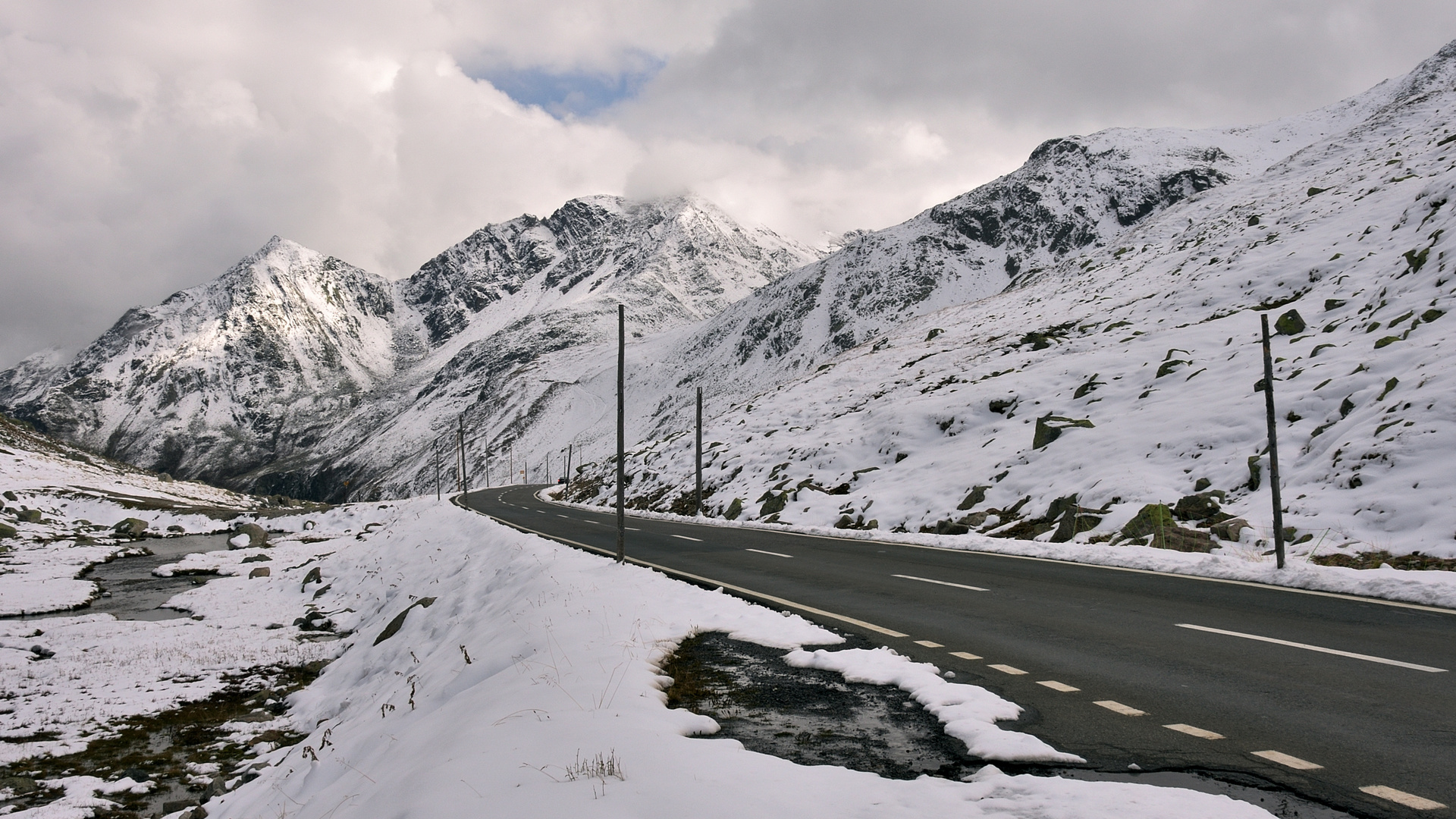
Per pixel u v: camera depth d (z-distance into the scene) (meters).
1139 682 6.61
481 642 11.10
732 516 31.50
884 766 4.99
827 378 54.25
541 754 5.21
